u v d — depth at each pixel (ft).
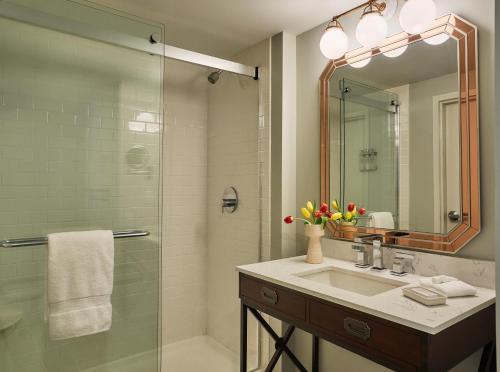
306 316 4.50
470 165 4.59
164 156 8.35
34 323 5.03
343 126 6.34
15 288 4.91
